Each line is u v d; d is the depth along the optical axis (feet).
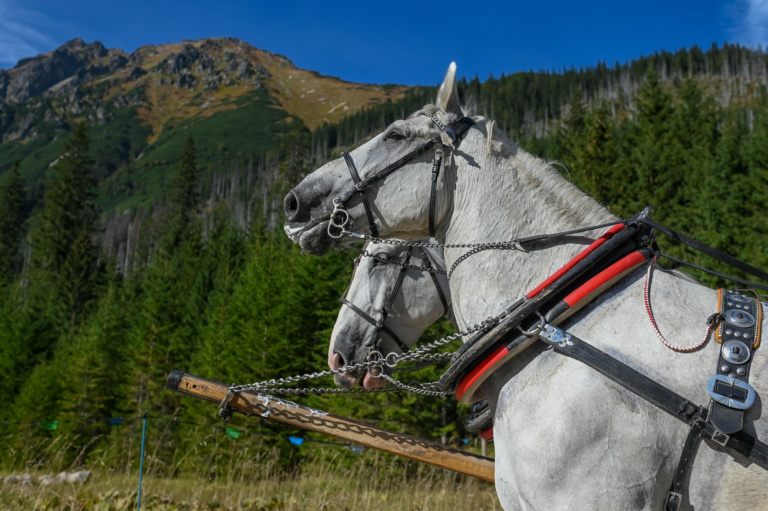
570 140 115.55
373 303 13.38
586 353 7.06
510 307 7.79
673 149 82.17
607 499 6.70
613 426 6.81
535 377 7.50
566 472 6.90
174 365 75.25
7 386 88.22
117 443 55.47
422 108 9.23
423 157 8.85
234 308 65.10
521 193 8.57
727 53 465.06
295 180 250.16
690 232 63.57
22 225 259.60
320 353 54.95
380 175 8.80
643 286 7.55
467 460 9.90
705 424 6.52
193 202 267.18
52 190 211.41
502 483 7.78
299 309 55.26
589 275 7.63
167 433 57.31
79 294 168.25
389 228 8.93
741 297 7.38
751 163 62.03
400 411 42.78
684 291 7.51
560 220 8.38
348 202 8.86
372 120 570.46
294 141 257.14
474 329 8.08
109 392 75.61
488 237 8.50
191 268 141.59
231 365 56.44
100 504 23.68
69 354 89.40
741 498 6.52
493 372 7.99
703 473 6.67
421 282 13.35
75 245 185.06
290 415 10.03
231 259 127.75
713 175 64.64
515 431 7.50
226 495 29.22
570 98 480.64
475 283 8.46
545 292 7.54
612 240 7.63
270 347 53.52
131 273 188.03
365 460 40.11
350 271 58.80
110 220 514.68
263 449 46.16
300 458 48.39
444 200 8.82
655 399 6.68
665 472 6.74
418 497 28.12
